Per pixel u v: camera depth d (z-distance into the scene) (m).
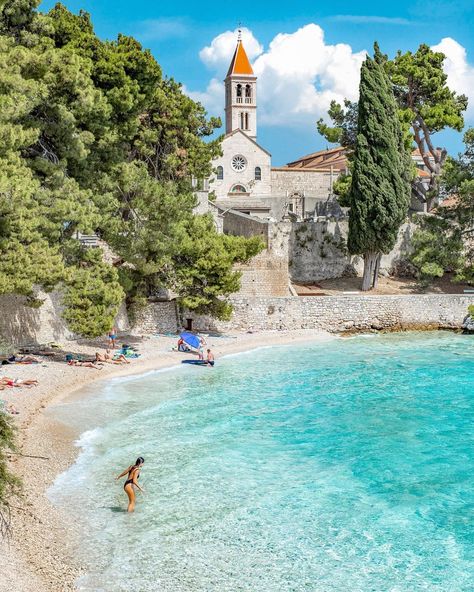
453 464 25.00
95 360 41.84
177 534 18.59
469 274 64.88
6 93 33.19
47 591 14.86
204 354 47.06
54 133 39.00
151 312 52.78
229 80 120.06
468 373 41.91
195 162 58.25
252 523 19.48
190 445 26.80
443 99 73.81
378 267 67.56
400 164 64.31
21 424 27.66
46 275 33.19
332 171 99.62
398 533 19.05
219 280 50.59
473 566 17.09
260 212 87.25
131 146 54.41
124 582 15.88
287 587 15.91
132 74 49.19
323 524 19.53
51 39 41.75
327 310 57.75
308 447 26.89
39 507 19.61
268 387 37.78
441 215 68.12
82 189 42.59
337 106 75.31
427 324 60.09
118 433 28.08
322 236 70.25
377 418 31.47
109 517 19.55
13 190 29.92
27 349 41.19
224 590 15.70
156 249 45.81
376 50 65.62
